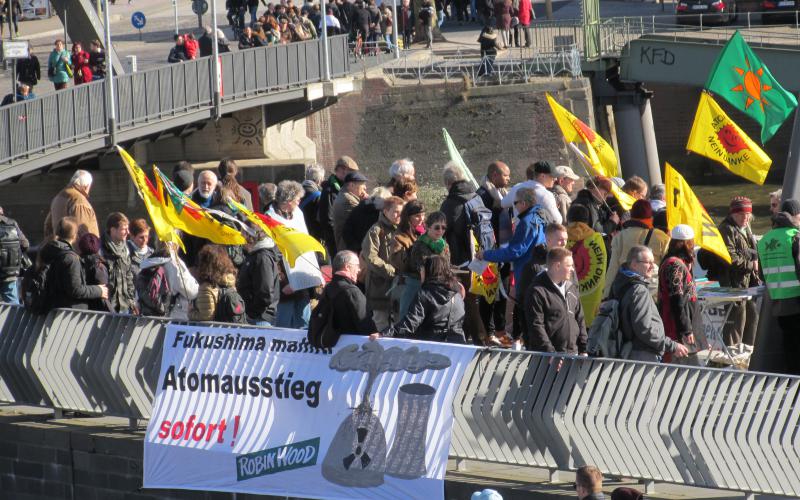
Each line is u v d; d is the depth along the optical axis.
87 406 15.55
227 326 14.26
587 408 12.47
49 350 15.77
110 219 16.06
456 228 16.05
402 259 14.48
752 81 16.17
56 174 40.75
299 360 13.72
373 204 16.28
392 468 13.01
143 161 42.16
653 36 47.88
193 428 14.27
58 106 30.83
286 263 15.72
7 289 18.83
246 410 13.98
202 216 14.79
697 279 17.38
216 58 37.00
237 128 42.31
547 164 16.06
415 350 13.12
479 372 12.93
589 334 12.84
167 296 15.48
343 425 13.34
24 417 15.81
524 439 12.77
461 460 13.19
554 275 12.89
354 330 13.41
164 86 35.03
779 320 14.79
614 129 53.28
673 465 12.16
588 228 14.98
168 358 14.54
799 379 11.82
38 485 15.43
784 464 11.84
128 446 14.73
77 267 15.38
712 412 12.02
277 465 13.70
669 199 14.76
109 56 32.62
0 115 29.00
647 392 12.23
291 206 15.95
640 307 12.54
